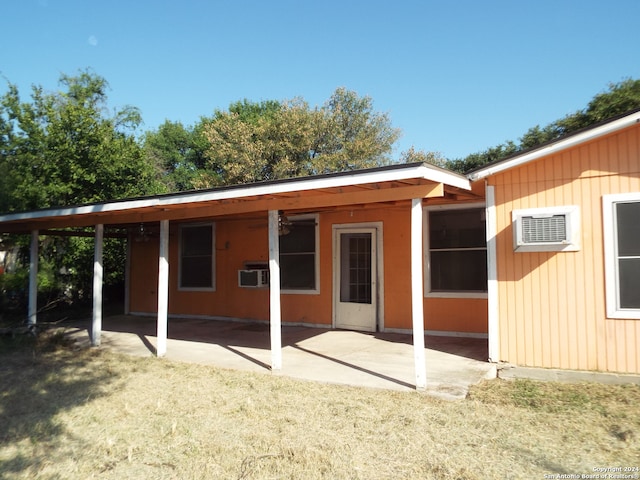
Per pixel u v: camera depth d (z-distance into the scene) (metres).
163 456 4.05
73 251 14.62
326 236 10.50
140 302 13.79
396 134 25.05
